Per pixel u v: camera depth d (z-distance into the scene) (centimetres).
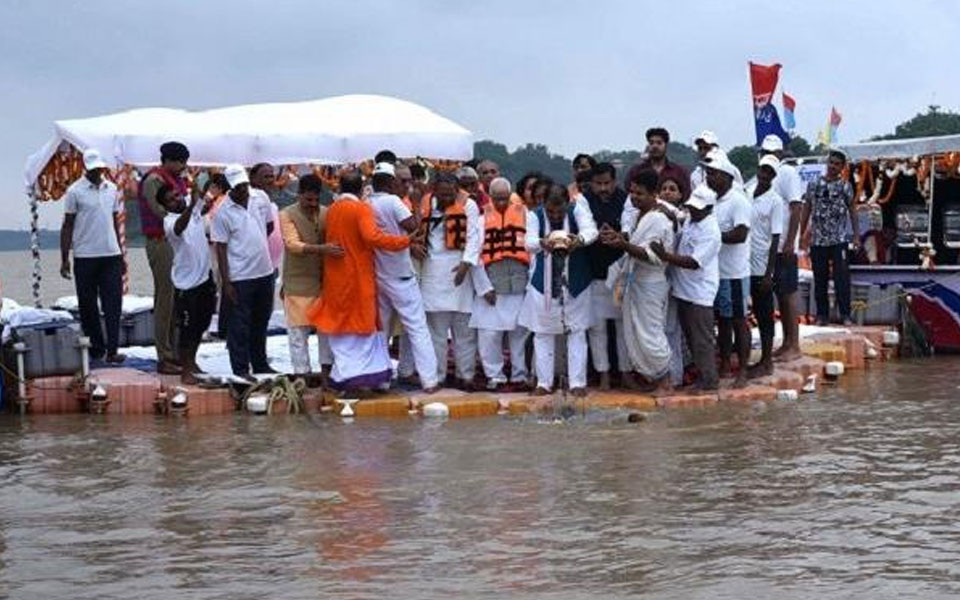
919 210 1822
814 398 1303
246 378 1284
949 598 643
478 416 1206
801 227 1764
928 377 1477
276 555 734
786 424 1140
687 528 780
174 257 1274
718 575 684
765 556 719
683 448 1030
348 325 1240
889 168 1786
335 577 689
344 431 1135
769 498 856
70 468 995
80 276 1391
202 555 738
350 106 1845
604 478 920
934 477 916
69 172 1675
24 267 7431
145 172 1614
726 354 1340
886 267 1753
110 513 845
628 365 1281
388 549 742
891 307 1711
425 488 897
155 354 1477
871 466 955
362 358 1248
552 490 885
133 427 1184
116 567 718
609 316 1260
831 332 1633
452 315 1297
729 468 951
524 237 1266
